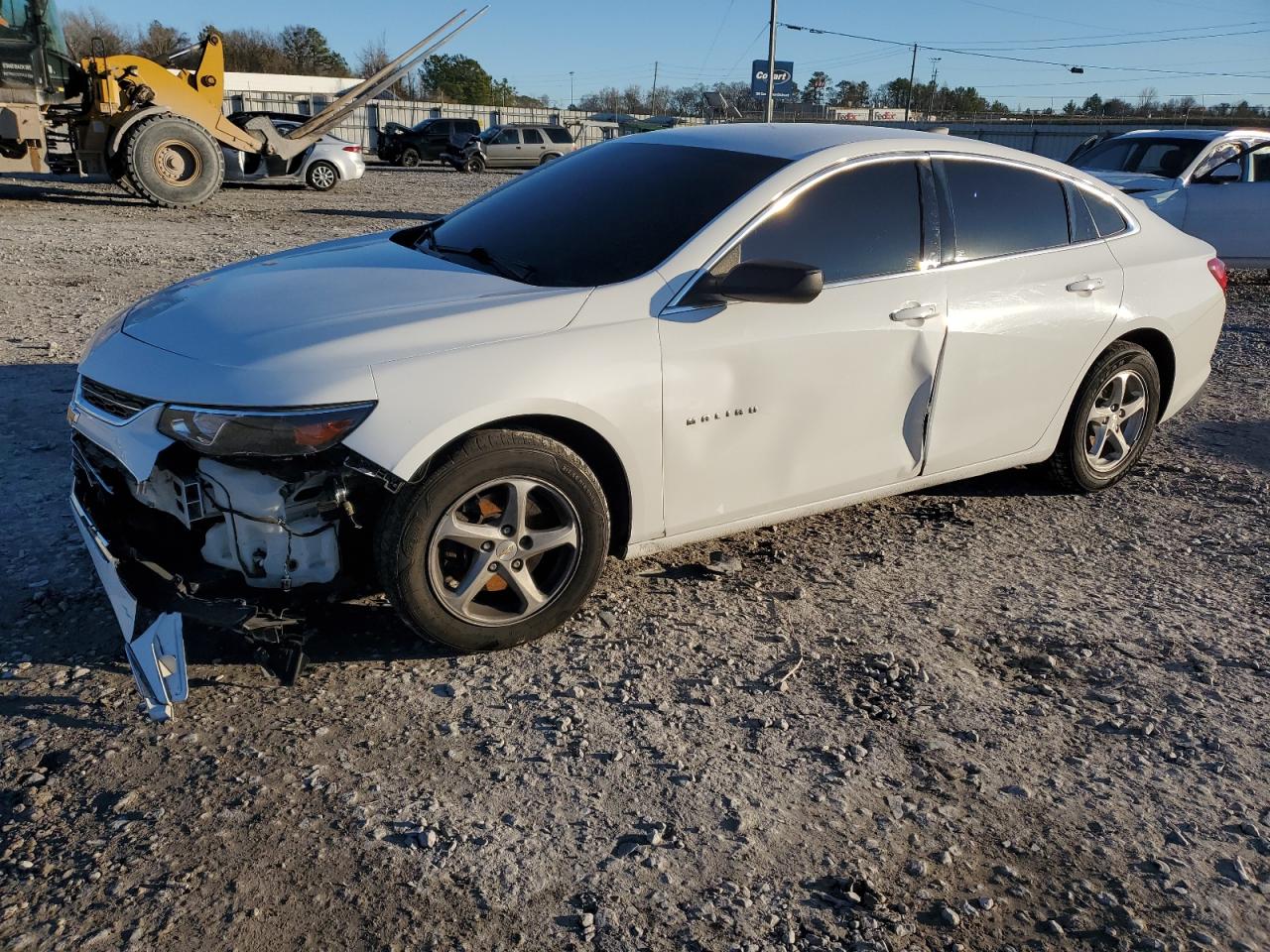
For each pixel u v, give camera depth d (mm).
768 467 3789
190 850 2477
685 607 3807
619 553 3631
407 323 3162
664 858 2549
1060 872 2582
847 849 2617
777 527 4602
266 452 2865
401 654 3375
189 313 3357
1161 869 2605
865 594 3994
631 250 3639
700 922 2355
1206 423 6543
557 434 3412
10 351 6754
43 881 2357
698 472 3619
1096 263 4699
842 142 4027
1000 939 2361
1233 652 3674
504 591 3445
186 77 17500
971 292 4211
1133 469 5602
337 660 3314
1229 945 2379
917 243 4094
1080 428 4875
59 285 9203
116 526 3164
